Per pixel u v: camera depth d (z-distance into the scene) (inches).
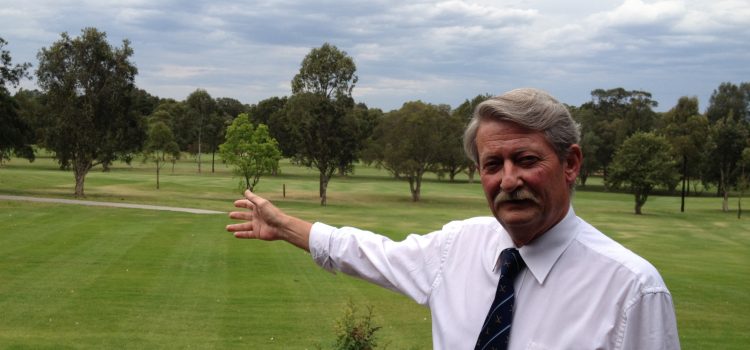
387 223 1900.8
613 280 76.4
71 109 2338.8
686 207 3373.5
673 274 989.8
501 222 81.4
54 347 498.3
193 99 6294.3
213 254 990.4
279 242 1145.4
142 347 509.7
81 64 2379.4
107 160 2468.0
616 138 4618.6
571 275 78.4
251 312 633.0
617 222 2341.3
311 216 2133.4
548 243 79.8
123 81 2427.4
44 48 2351.1
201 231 1299.2
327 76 2886.3
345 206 2755.9
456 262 89.0
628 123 4805.6
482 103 83.1
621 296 75.4
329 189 3678.6
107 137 2442.2
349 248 97.0
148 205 2038.6
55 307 627.5
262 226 102.8
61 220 1418.6
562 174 81.0
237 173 2741.1
